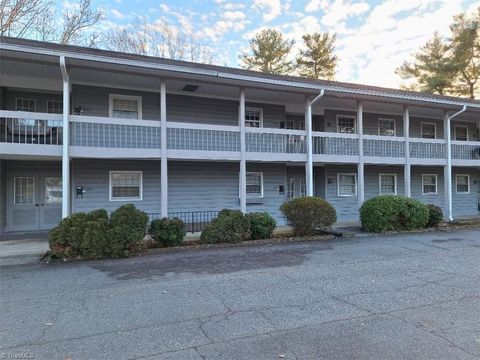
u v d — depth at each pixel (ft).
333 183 54.65
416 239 36.11
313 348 11.93
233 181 47.37
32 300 17.42
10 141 35.27
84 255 27.12
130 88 41.39
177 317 14.94
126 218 28.27
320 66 99.81
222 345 12.22
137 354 11.60
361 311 15.56
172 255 28.55
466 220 53.36
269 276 21.84
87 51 31.30
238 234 33.83
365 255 28.27
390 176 59.31
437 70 95.04
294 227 37.42
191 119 44.68
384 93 46.50
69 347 12.15
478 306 16.15
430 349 11.75
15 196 39.78
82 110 39.17
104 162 40.63
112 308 16.16
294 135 44.55
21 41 28.94
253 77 38.45
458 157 57.06
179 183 44.14
